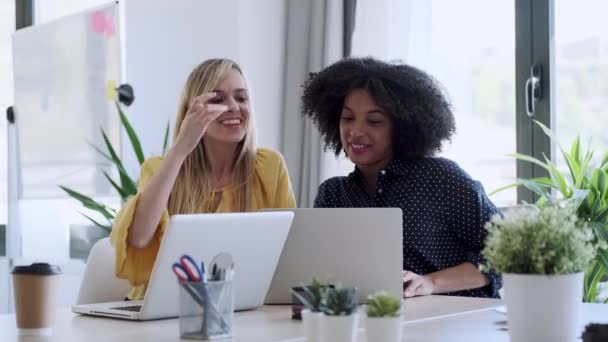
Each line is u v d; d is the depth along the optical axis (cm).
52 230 444
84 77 401
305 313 143
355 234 201
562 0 347
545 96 348
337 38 379
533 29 351
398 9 364
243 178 246
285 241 202
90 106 399
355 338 140
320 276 202
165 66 403
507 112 360
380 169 253
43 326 165
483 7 364
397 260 200
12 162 462
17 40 451
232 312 156
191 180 243
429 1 368
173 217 168
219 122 241
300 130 391
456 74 368
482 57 365
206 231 174
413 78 252
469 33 367
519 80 355
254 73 388
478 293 242
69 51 411
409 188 246
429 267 243
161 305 178
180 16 400
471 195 243
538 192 298
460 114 367
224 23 387
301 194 389
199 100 224
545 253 135
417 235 242
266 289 196
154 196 217
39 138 438
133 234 218
